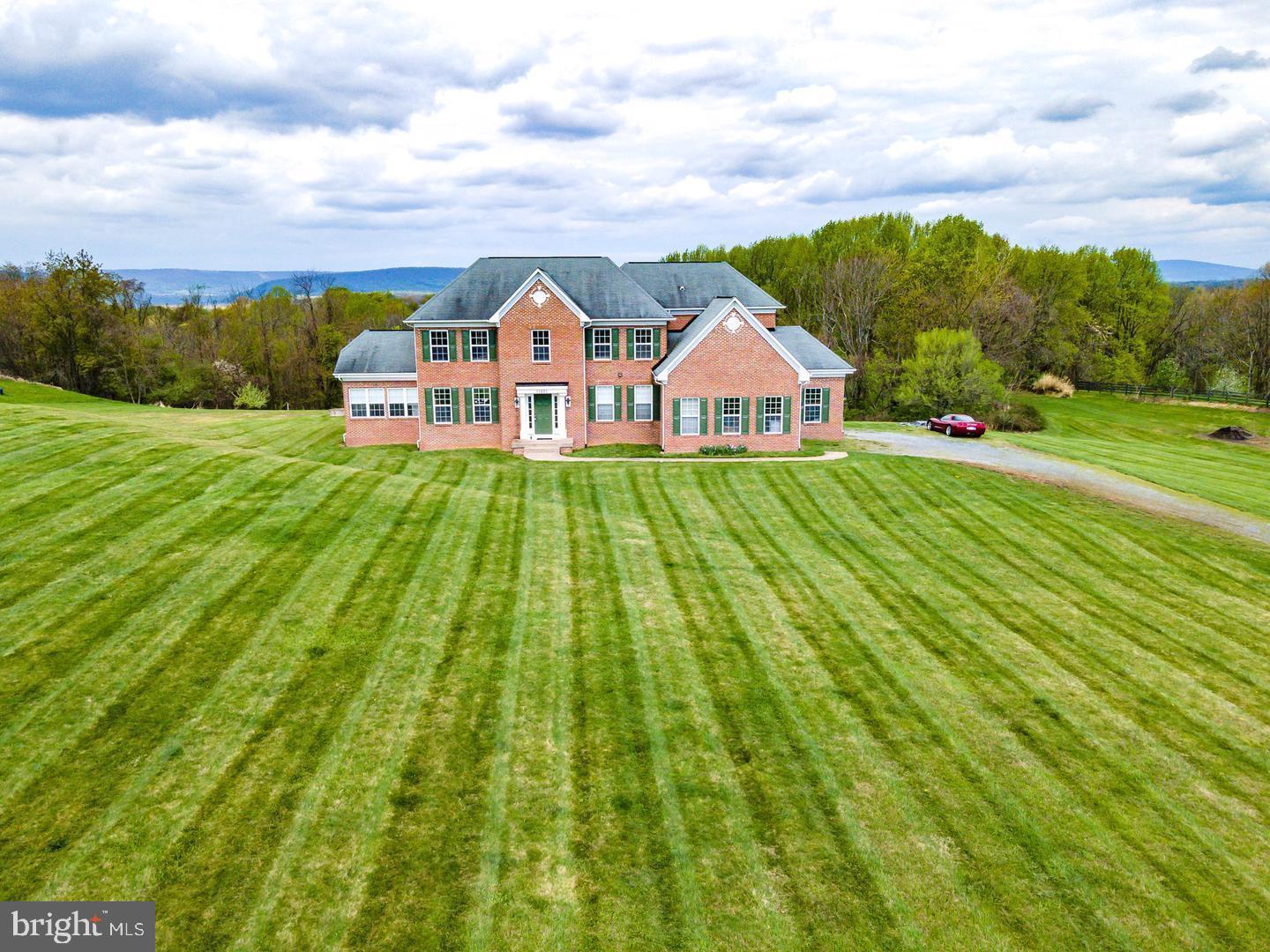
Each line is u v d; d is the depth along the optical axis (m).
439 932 9.27
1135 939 9.78
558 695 14.72
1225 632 19.58
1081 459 39.00
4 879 9.40
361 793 11.50
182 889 9.52
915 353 61.88
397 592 18.52
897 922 9.81
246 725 12.80
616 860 10.59
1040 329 79.56
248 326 96.88
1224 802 12.73
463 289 39.22
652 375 39.38
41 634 14.61
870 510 29.09
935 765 13.23
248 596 17.25
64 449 25.78
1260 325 81.88
